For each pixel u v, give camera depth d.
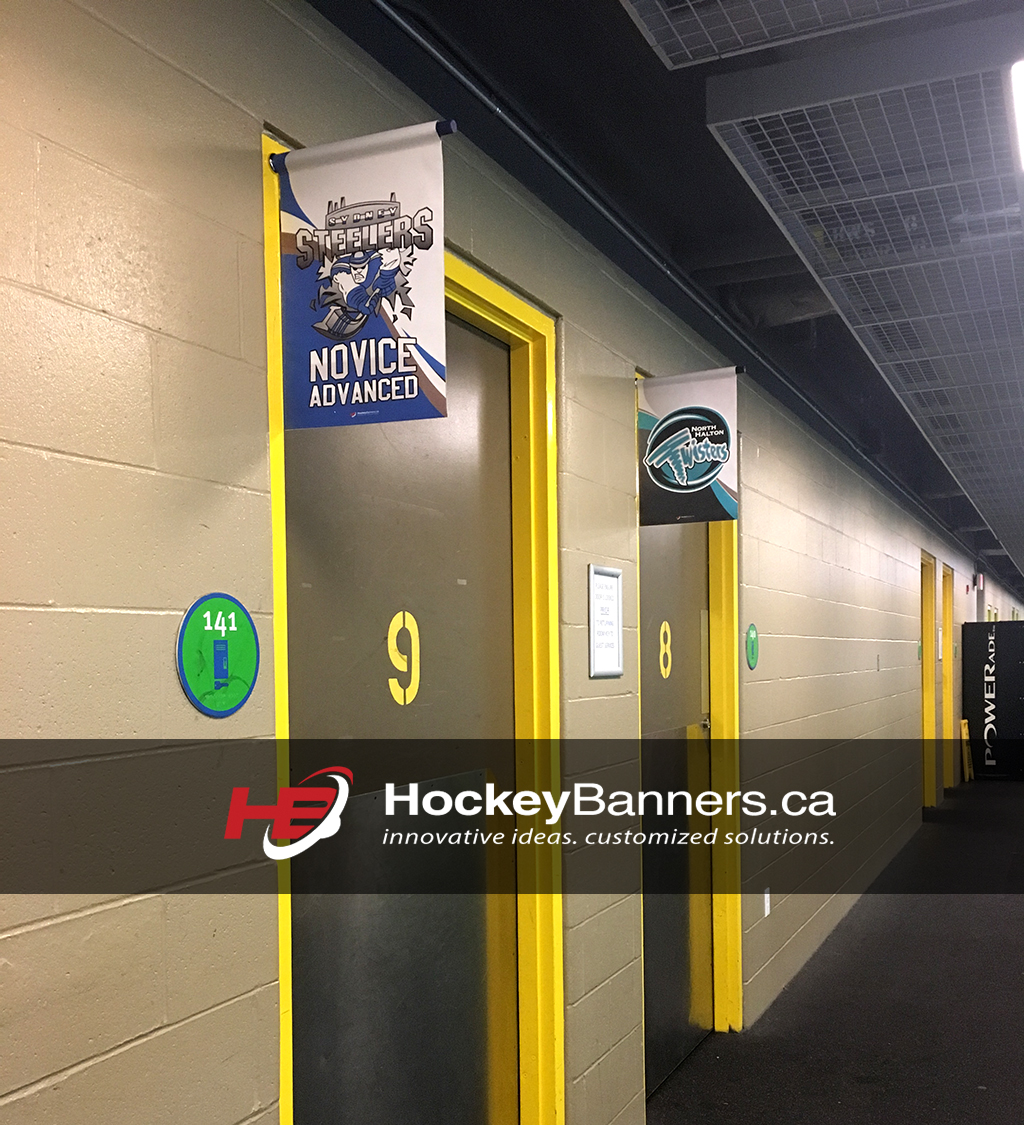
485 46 2.32
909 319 3.73
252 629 1.60
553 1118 2.46
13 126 1.24
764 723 4.15
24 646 1.23
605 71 2.48
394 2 2.00
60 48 1.31
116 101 1.40
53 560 1.27
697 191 3.08
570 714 2.61
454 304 2.33
